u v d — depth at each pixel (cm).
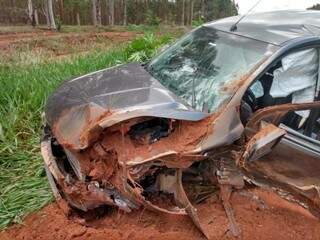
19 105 668
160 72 505
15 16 3781
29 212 461
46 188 495
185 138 406
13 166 545
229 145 422
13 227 445
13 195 483
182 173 444
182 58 508
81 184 419
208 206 466
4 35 2511
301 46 451
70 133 419
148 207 414
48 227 441
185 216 454
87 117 413
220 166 429
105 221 452
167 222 448
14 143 586
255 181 446
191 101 440
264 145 388
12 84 738
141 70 511
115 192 412
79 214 454
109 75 493
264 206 487
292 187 454
